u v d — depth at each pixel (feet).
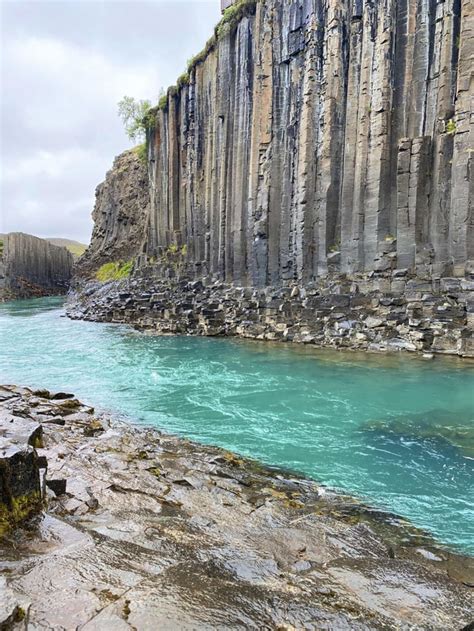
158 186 142.20
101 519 17.94
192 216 121.29
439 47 66.90
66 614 10.21
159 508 20.02
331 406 40.22
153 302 110.32
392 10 71.20
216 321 89.40
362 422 36.11
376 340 64.95
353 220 76.59
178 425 36.42
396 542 19.17
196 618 10.34
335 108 79.46
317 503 22.95
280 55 89.61
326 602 12.36
